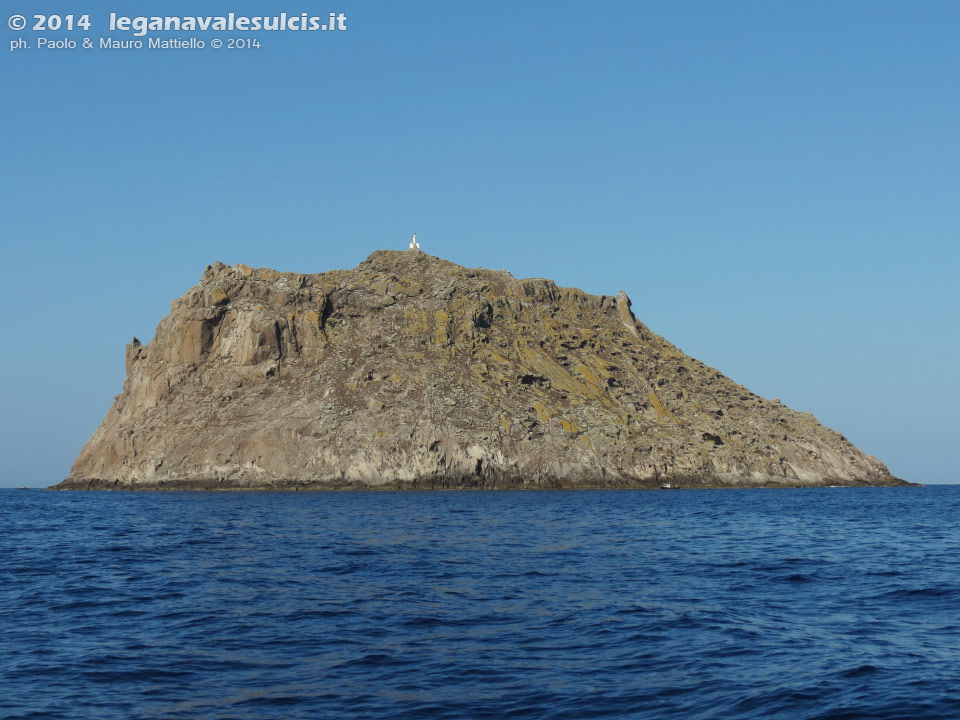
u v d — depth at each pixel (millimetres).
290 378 168750
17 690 20344
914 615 29094
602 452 163750
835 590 34781
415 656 23297
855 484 187875
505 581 37344
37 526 74562
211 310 172000
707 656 23016
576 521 78000
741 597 32875
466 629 26766
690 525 73500
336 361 170875
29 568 43344
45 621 28719
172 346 171500
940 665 21906
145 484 157000
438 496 131250
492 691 19938
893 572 40656
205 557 47812
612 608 30203
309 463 153625
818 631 26281
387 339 176750
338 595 33625
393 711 18516
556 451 160625
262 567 42969
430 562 44844
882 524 77438
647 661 22531
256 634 26250
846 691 19594
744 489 168375
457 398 162875
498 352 180750
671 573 40156
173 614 29797
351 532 65438
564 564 43969
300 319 175000
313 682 20844
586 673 21422
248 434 158000
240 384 167500
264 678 21266
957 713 18031
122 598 33406
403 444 154875
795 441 192000
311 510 96000
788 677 20797
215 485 152875
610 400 179875
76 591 35281
